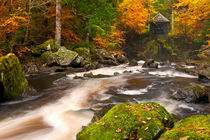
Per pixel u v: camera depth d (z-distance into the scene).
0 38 11.12
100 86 8.22
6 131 3.78
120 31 25.39
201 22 26.61
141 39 30.73
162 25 32.50
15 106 5.39
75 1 16.55
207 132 2.06
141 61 24.53
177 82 9.08
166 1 38.16
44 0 15.33
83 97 6.44
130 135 2.65
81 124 4.13
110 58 17.72
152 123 2.81
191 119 2.95
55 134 3.66
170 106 5.28
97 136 2.74
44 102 5.85
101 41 19.61
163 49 28.48
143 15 26.72
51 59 12.69
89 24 16.27
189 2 21.58
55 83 8.82
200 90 5.54
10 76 5.79
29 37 14.73
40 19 15.92
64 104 5.65
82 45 17.08
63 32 16.86
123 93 6.95
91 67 14.12
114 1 23.30
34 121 4.32
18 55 12.27
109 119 2.99
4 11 10.62
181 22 29.33
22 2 12.12
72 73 11.64
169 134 2.31
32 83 8.72
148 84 8.62
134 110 3.17
